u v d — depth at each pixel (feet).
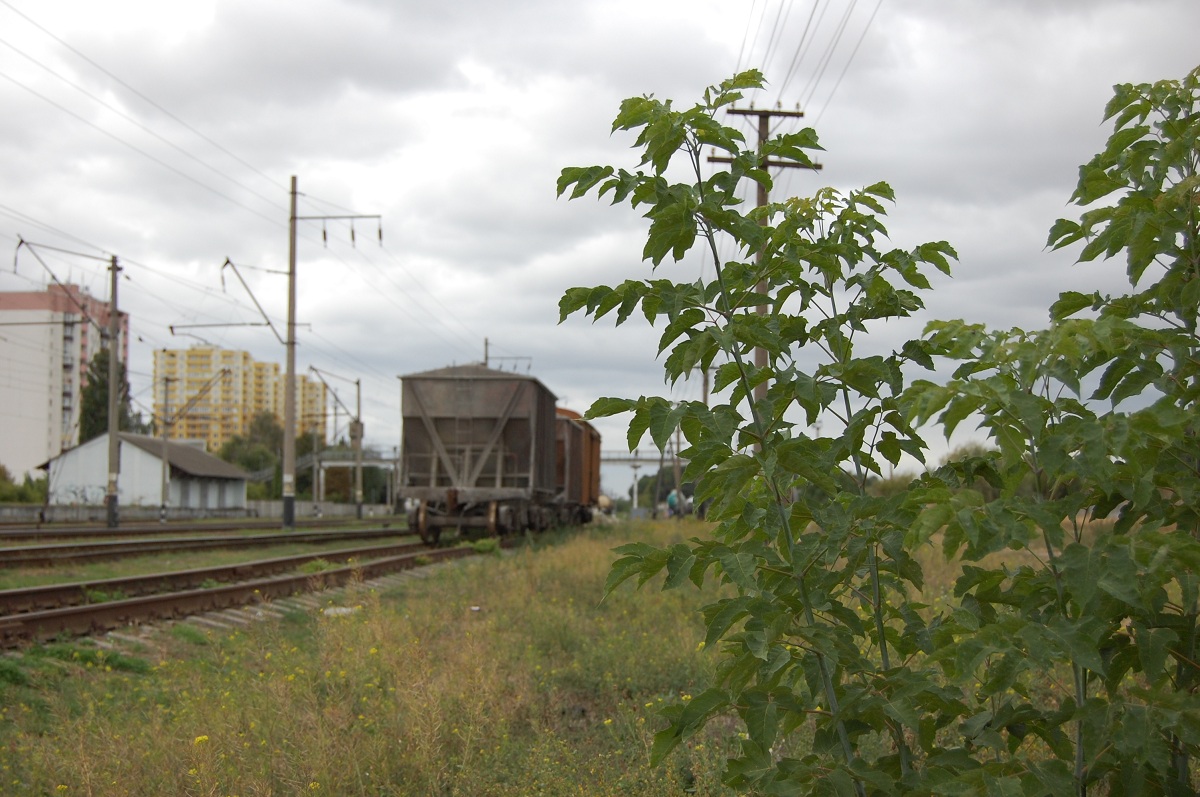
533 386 86.38
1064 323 7.98
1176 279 9.66
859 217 11.60
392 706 20.51
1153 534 7.52
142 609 37.47
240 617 39.42
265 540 89.20
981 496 7.88
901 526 8.63
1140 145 10.12
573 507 127.65
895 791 8.38
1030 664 7.46
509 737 19.54
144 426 367.25
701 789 15.96
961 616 8.70
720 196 10.03
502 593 42.32
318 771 16.26
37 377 360.89
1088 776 8.44
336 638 26.96
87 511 175.83
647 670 25.26
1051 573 8.79
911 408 7.93
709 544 9.12
